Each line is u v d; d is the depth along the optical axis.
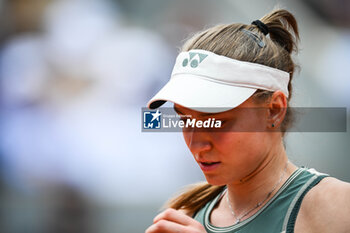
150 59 14.96
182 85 4.55
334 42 19.20
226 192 5.26
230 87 4.45
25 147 13.61
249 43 4.66
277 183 4.68
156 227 4.47
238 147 4.43
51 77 14.30
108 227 13.35
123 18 16.08
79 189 13.43
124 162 13.64
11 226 13.09
